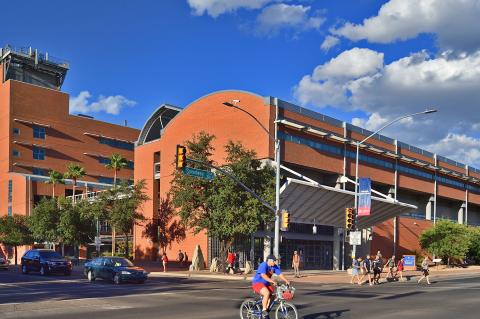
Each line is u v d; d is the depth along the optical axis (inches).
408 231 2354.8
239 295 793.6
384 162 2209.6
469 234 2161.7
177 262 1838.1
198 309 601.6
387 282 1205.7
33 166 3065.9
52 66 3368.6
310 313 563.2
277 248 1130.7
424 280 1309.1
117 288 932.0
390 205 1800.0
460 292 890.1
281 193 1444.4
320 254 1897.1
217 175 1389.0
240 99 1710.1
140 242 2089.1
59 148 3238.2
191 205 1439.5
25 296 767.7
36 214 2102.6
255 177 1392.7
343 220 1871.3
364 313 565.0
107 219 1903.3
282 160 1651.1
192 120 1860.2
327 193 1583.4
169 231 1902.1
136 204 1872.5
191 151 1464.1
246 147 1657.2
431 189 2568.9
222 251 1491.1
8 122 3002.0
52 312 574.6
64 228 2007.9
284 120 1632.6
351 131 1996.8
